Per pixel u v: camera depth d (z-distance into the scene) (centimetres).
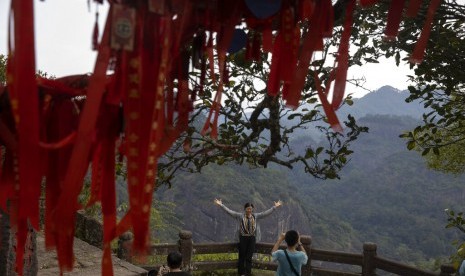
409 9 148
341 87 140
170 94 152
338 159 294
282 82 151
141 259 108
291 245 564
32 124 92
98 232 759
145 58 111
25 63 91
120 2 108
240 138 328
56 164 121
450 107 415
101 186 121
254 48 161
